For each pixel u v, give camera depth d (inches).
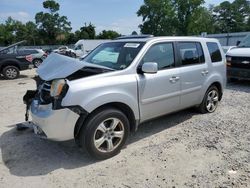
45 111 158.7
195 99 229.9
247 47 398.3
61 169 159.6
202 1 2436.0
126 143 192.1
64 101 152.1
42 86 170.4
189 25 2399.1
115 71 173.5
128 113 179.9
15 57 533.6
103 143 168.2
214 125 223.9
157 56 195.3
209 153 175.6
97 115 161.2
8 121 241.1
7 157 174.2
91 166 162.2
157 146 186.7
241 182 144.2
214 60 247.4
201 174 152.0
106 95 161.9
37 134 169.5
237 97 319.6
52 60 179.2
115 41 215.3
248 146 185.2
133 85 175.8
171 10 2412.6
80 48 1312.7
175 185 142.7
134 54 186.9
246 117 243.3
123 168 159.5
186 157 170.9
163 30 2436.0
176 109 213.6
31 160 170.2
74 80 158.6
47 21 3088.1
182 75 209.6
